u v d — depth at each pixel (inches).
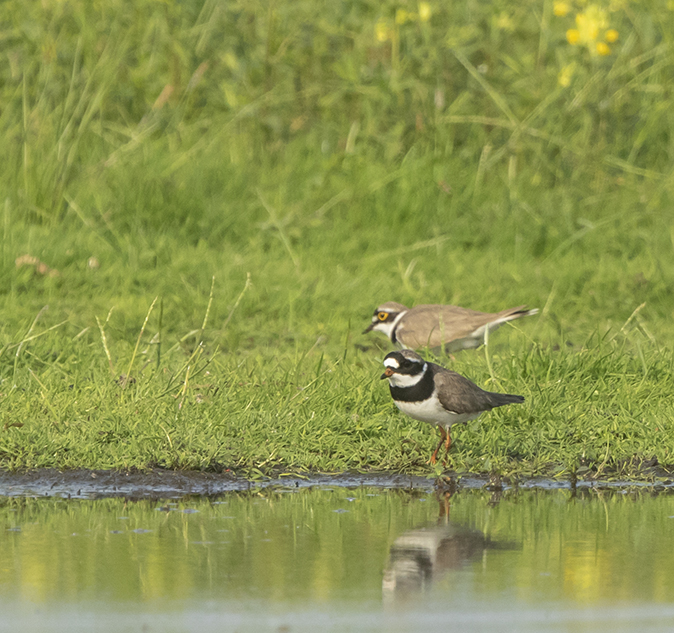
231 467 395.5
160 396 427.8
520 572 287.3
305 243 721.6
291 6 821.9
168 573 283.3
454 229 740.0
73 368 476.4
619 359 479.8
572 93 808.9
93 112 737.6
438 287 642.8
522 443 411.2
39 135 732.0
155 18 812.0
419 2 800.3
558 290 642.8
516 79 813.9
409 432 416.2
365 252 716.0
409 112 802.8
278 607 257.6
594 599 264.4
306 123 822.5
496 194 770.8
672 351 502.6
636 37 833.5
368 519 341.4
